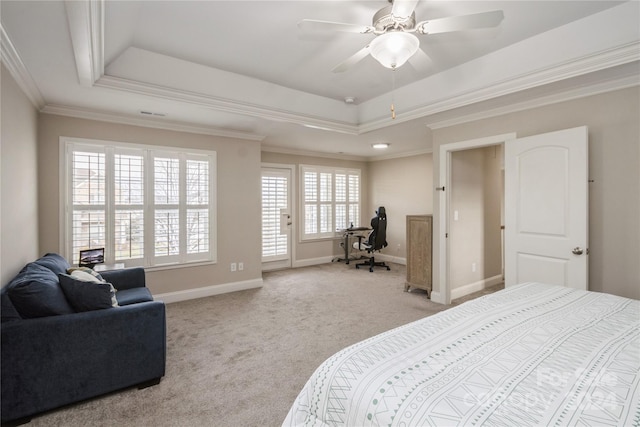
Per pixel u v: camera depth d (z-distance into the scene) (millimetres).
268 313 3648
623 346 1231
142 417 1873
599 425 807
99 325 2020
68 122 3375
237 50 2842
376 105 4195
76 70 2395
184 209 4141
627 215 2557
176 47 2781
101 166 3566
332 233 6863
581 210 2666
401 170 6695
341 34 2551
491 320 1501
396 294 4418
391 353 1198
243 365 2479
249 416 1888
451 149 3834
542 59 2607
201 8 2199
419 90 3600
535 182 2982
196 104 3227
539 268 2959
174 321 3395
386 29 1953
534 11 2268
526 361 1124
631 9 2174
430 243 4238
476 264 4559
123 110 3408
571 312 1602
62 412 1909
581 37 2395
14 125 2320
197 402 2020
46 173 3244
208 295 4332
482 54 2939
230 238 4543
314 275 5594
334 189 6887
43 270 2227
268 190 5926
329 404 1059
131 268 3230
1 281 2023
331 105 4262
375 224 5953
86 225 3475
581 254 2662
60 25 1774
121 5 1970
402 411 893
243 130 4410
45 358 1866
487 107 3273
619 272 2598
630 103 2521
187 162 4168
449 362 1123
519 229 3113
